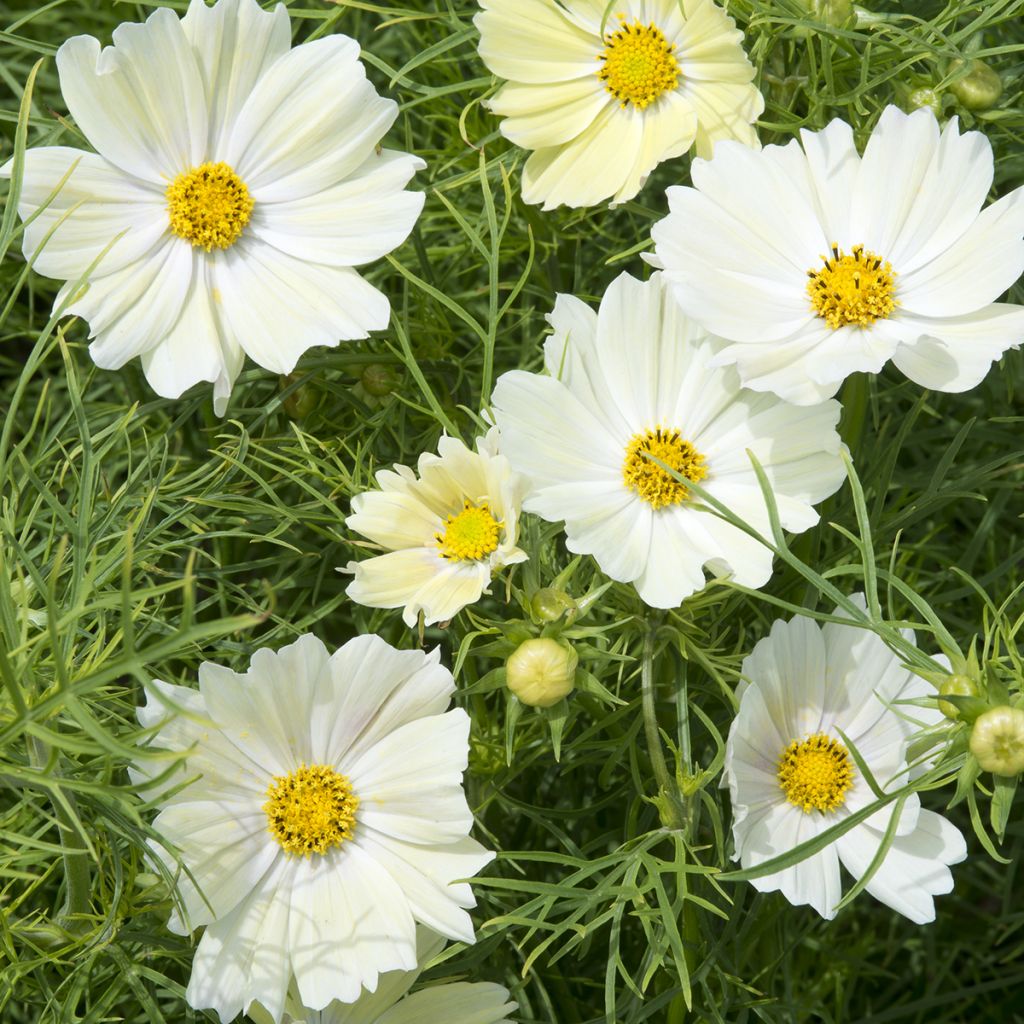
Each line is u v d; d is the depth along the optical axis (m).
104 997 0.74
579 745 0.76
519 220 0.84
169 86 0.74
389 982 0.72
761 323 0.73
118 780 0.74
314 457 0.79
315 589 0.79
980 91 0.76
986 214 0.73
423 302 0.80
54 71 0.89
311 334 0.74
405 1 0.86
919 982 0.85
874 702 0.73
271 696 0.71
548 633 0.71
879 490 0.79
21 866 0.77
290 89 0.74
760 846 0.73
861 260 0.73
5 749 0.70
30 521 0.74
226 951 0.71
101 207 0.74
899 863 0.73
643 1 0.76
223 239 0.74
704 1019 0.76
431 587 0.72
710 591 0.74
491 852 0.72
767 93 0.79
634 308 0.73
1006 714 0.68
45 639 0.68
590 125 0.76
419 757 0.72
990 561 0.85
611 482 0.73
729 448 0.73
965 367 0.72
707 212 0.73
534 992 0.81
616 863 0.72
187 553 0.81
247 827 0.72
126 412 0.82
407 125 0.81
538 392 0.72
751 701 0.72
